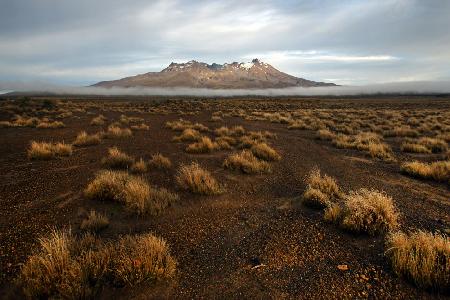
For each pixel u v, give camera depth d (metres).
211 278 5.07
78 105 52.19
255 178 11.03
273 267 5.42
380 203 7.00
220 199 8.80
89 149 15.26
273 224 7.18
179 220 7.30
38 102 47.84
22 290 4.60
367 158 15.20
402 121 32.94
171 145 16.91
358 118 36.62
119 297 4.50
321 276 5.15
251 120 33.19
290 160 14.23
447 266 4.96
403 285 4.89
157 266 4.89
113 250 5.26
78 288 4.37
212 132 22.81
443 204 8.88
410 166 12.36
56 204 8.02
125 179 9.28
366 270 5.30
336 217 7.18
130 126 25.75
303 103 83.00
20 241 6.09
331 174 11.98
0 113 32.78
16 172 10.96
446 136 20.58
